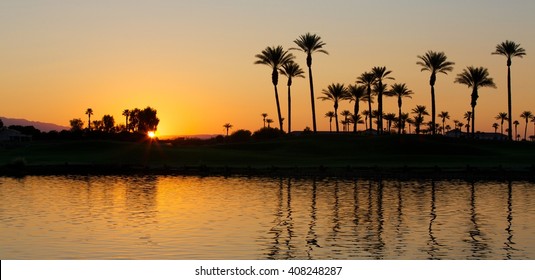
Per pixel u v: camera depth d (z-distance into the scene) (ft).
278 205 121.29
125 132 468.34
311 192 147.13
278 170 212.02
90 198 133.18
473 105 377.71
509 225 97.40
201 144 433.89
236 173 208.54
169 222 99.09
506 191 150.20
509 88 375.66
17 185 167.22
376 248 79.92
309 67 369.30
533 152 333.83
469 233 90.38
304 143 330.75
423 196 139.03
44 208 115.96
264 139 397.60
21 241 83.20
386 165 233.76
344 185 166.91
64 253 76.13
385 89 422.00
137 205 120.78
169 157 269.44
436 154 310.45
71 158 279.90
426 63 357.20
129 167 229.45
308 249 79.30
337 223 99.35
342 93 431.43
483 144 356.59
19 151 323.78
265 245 81.61
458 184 170.19
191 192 146.61
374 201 128.47
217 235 87.92
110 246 80.18
